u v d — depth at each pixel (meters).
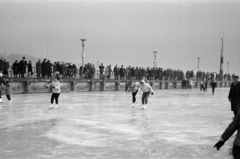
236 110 10.41
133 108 16.94
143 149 7.05
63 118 12.29
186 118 12.83
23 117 12.50
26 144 7.46
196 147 7.32
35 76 30.55
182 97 28.52
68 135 8.67
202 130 9.77
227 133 4.08
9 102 19.36
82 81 35.47
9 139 8.06
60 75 31.89
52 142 7.73
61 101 21.05
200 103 21.34
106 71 40.62
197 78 62.28
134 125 10.66
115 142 7.79
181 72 58.81
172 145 7.51
